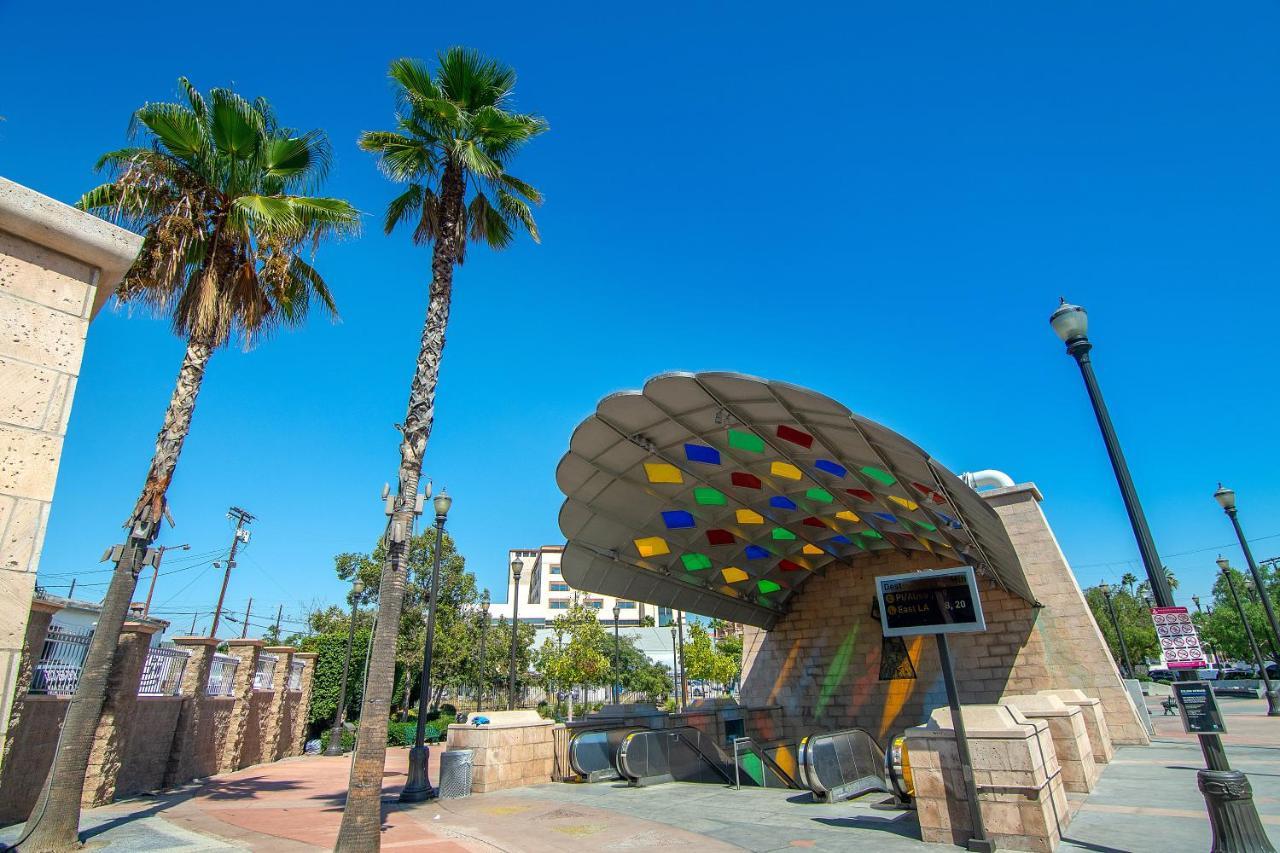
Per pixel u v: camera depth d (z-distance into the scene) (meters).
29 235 4.28
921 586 7.86
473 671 41.00
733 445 14.67
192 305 11.24
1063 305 8.28
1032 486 19.94
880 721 21.19
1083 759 10.38
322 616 41.31
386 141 11.59
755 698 23.91
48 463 4.05
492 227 12.92
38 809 8.03
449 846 8.19
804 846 7.53
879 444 11.41
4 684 3.60
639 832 8.67
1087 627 18.22
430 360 10.30
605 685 52.47
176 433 10.46
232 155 11.67
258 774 17.12
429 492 9.91
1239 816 5.84
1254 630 51.66
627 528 18.09
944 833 7.30
